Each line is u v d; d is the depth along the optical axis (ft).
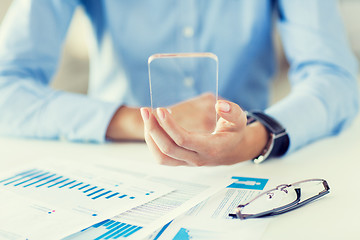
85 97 2.58
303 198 1.41
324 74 2.63
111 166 1.93
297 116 2.08
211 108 2.25
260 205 1.37
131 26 3.37
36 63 2.93
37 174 1.82
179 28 3.36
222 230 1.21
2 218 1.34
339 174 1.69
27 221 1.30
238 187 1.58
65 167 1.92
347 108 2.46
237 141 1.68
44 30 3.02
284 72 5.51
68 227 1.24
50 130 2.48
